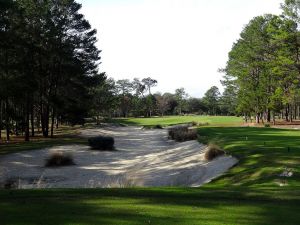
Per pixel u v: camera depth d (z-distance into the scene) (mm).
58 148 33531
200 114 155750
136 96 148625
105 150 33625
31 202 8820
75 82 49875
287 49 53719
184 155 25719
